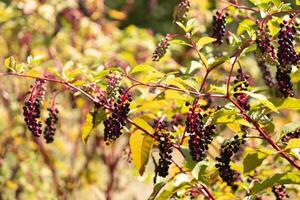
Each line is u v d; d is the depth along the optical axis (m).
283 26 3.00
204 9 6.12
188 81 3.11
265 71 3.54
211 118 3.11
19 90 6.24
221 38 3.40
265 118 3.29
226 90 3.11
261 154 3.08
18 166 6.10
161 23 14.44
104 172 6.49
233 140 3.10
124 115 3.12
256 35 3.14
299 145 2.99
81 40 6.44
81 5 6.91
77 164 6.63
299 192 4.28
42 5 6.39
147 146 3.47
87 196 6.49
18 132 6.20
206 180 3.13
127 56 5.27
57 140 6.29
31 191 5.99
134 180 6.40
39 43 6.35
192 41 3.24
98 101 3.24
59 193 6.11
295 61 3.00
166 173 3.18
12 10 6.49
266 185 3.10
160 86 3.19
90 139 6.87
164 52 3.19
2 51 6.46
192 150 2.97
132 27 6.61
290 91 3.21
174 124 3.99
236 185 3.75
